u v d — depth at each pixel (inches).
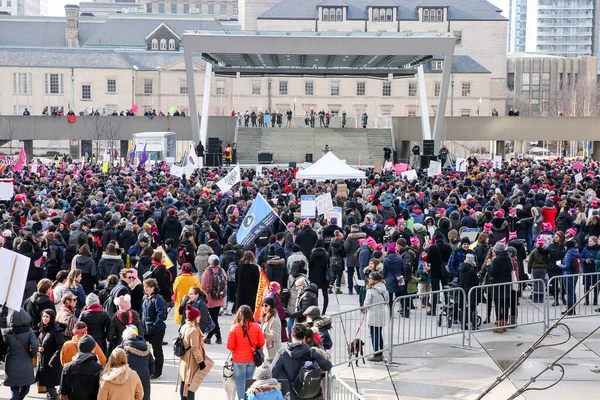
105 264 813.9
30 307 667.4
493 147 4537.4
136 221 1055.6
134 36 6309.1
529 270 944.3
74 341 562.3
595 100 6752.0
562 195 1311.5
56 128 3430.1
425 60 3191.4
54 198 1275.8
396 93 5639.8
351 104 5659.5
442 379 684.7
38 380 609.9
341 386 563.8
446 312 824.3
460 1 6220.5
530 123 3390.7
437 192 1363.2
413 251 903.7
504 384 668.1
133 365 547.8
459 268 837.2
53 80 5359.3
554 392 646.5
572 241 933.8
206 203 1263.5
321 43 2775.6
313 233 992.9
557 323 452.4
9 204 1344.7
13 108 5344.5
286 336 718.5
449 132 3417.8
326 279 892.6
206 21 6545.3
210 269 789.9
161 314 667.4
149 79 5536.4
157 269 794.2
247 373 578.2
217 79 5565.9
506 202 1237.7
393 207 1258.6
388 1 6053.2
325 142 3346.5
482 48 6171.3
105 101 5388.8
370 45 2780.5
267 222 837.8
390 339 735.7
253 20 6899.6
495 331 851.4
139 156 2938.0
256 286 773.9
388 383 673.6
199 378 589.9
